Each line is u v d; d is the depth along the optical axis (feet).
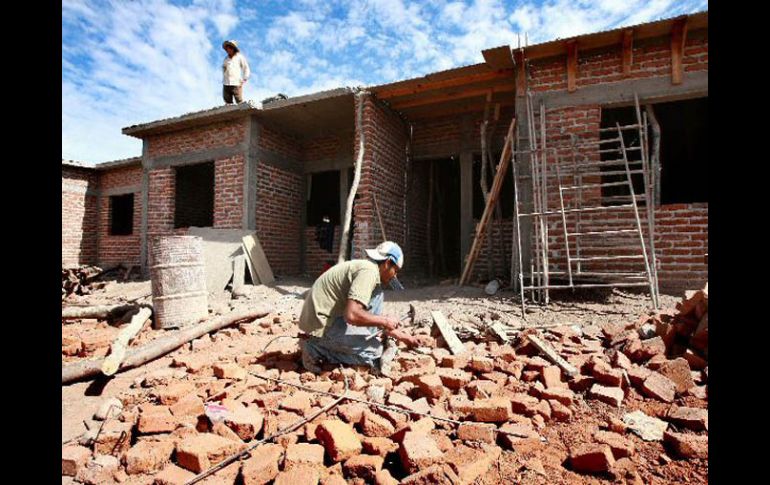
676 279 19.34
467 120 30.04
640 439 7.59
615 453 7.06
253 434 7.58
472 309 17.71
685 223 19.36
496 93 26.32
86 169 43.78
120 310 17.65
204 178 40.50
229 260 25.90
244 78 32.07
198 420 8.07
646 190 18.74
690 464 6.76
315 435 7.37
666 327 11.61
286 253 32.50
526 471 6.58
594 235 20.40
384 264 11.16
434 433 7.70
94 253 44.52
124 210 47.39
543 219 19.31
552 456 7.06
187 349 13.51
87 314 17.35
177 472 6.47
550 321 15.60
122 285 30.30
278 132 31.96
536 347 11.75
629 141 25.57
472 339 13.93
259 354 12.55
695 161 26.91
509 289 21.83
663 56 19.77
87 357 12.95
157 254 15.93
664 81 19.69
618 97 20.33
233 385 9.78
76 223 43.04
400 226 30.01
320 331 10.87
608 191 25.29
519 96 22.00
